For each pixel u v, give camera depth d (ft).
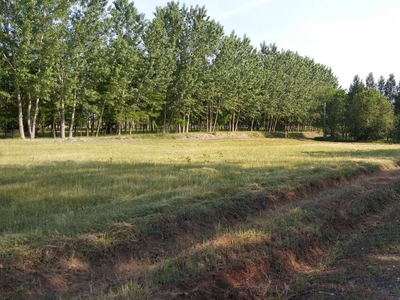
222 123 240.73
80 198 28.04
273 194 30.96
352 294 15.51
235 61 201.57
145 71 150.92
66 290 15.62
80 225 20.61
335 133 264.31
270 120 286.46
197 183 34.94
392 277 17.15
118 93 141.28
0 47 110.22
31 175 39.06
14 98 131.23
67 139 120.88
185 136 170.40
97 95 134.00
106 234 19.81
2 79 122.72
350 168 47.06
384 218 28.32
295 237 21.13
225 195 29.63
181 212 24.00
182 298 14.52
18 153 66.80
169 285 15.34
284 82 250.78
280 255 19.10
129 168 45.93
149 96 161.68
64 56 121.49
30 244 17.87
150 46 149.59
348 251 21.39
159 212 23.91
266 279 17.30
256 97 218.59
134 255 19.22
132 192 30.78
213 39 176.76
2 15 108.06
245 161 56.08
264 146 113.39
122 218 22.15
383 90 362.74
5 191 30.42
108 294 14.25
